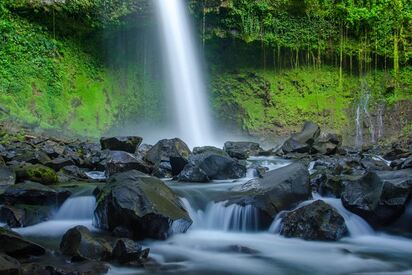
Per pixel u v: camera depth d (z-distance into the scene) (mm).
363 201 7934
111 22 22797
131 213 6953
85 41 22922
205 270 5930
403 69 25406
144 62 24781
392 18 25125
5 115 17016
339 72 25766
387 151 16422
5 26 19719
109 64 23734
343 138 24516
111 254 6023
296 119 24781
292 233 7449
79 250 5879
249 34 24328
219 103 25266
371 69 25656
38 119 18422
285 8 24609
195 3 23516
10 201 8133
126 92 23906
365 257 6559
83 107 21672
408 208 7754
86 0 21844
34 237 7000
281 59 25531
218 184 9898
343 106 25281
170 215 7176
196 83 25094
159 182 7965
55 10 21062
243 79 25297
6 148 13023
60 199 8398
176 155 11492
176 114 25000
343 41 25438
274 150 16453
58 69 21266
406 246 7121
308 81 25547
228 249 6805
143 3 23078
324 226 7355
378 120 24797
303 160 13805
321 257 6527
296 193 8195
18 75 19641
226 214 7996
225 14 23844
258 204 7852
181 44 24297
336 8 25016
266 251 6758
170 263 6148
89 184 9711
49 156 12203
